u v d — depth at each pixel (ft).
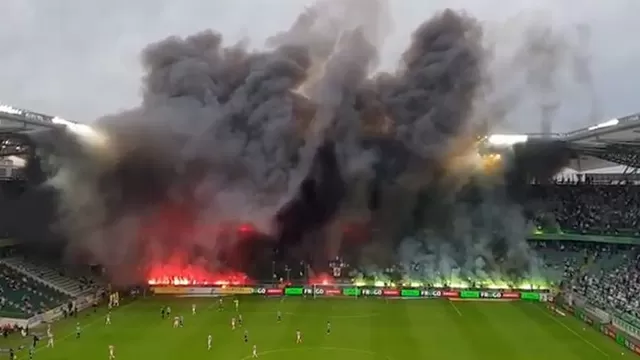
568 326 233.14
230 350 193.16
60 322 238.07
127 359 181.98
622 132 266.57
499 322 240.73
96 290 296.92
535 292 294.87
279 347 197.57
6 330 217.97
